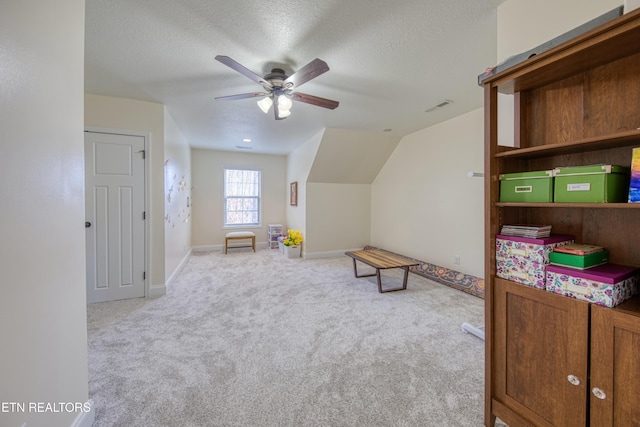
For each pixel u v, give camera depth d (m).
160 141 3.25
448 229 3.87
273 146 5.77
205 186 6.23
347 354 2.01
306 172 5.34
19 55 0.93
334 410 1.47
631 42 1.01
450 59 2.24
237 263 5.00
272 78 2.31
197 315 2.70
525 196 1.28
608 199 1.04
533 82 1.38
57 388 1.14
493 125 1.37
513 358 1.29
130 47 2.06
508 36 1.64
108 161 3.06
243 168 6.53
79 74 1.32
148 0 1.57
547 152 1.31
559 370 1.13
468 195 3.56
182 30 1.85
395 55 2.17
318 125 4.16
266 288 3.54
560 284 1.14
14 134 0.92
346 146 4.75
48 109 1.09
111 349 2.06
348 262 5.11
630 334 0.94
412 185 4.60
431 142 4.18
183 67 2.36
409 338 2.24
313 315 2.70
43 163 1.07
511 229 1.36
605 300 1.01
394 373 1.79
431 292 3.37
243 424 1.37
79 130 1.32
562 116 1.36
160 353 2.01
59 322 1.17
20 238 0.95
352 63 2.29
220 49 2.08
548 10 1.47
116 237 3.11
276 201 6.85
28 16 0.98
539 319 1.19
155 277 3.27
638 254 1.15
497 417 1.36
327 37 1.93
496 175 1.38
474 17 1.74
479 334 2.23
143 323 2.52
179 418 1.41
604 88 1.21
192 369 1.82
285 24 1.79
